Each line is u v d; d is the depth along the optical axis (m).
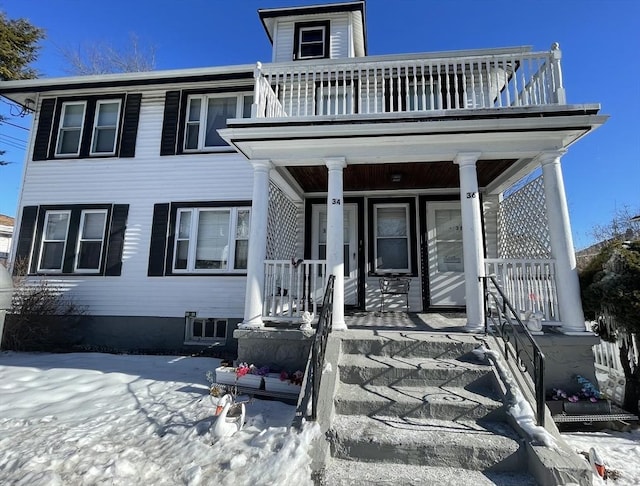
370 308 7.79
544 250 5.55
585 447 3.52
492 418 3.37
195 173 8.53
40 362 6.42
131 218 8.49
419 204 8.05
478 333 4.70
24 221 8.66
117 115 9.09
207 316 7.95
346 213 8.23
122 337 8.05
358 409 3.51
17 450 3.06
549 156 5.00
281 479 2.62
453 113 4.92
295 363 4.89
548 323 4.66
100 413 3.95
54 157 8.91
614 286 4.25
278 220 6.87
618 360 5.18
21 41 12.52
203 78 8.65
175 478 2.69
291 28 10.22
